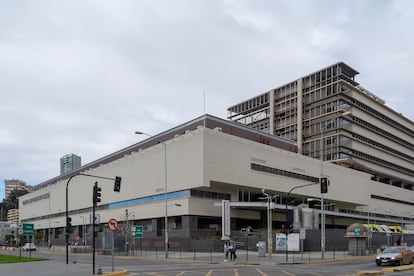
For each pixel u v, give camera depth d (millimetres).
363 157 129750
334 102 129375
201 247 62250
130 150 102438
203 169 69688
